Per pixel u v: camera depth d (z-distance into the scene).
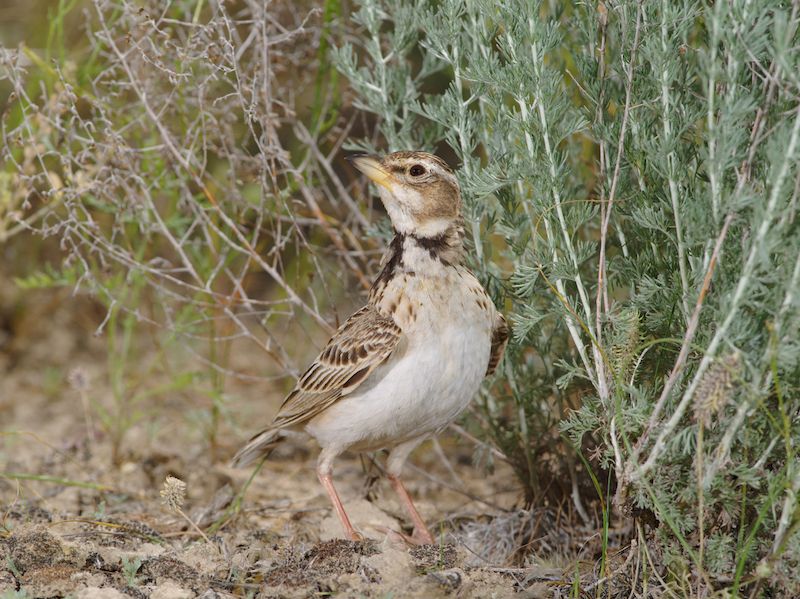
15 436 16.41
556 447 12.27
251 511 13.40
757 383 8.52
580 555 11.03
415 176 10.80
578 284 9.99
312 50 14.41
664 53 9.24
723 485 9.06
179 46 12.90
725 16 8.54
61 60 13.67
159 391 15.51
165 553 10.85
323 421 11.44
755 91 9.07
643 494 9.41
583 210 10.12
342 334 11.30
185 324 14.83
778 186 8.19
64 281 14.34
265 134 12.73
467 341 10.72
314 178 15.70
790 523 8.78
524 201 11.24
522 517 12.38
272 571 10.28
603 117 10.43
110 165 13.01
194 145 13.60
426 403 10.80
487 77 10.20
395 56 12.59
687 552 9.68
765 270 8.55
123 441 16.41
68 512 13.09
